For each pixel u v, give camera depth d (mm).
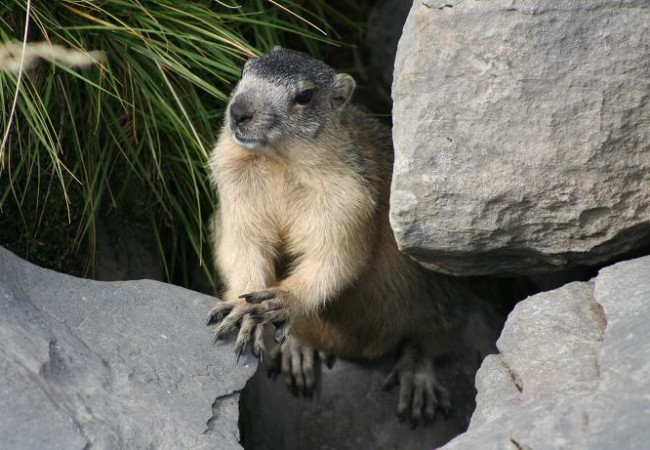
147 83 12453
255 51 12578
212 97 13297
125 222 13516
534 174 9594
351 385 12914
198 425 8914
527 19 9430
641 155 9430
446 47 9703
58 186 12672
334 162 11602
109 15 12016
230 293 11680
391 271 12312
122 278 13266
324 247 11570
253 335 10172
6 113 11734
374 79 15984
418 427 12648
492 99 9586
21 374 8586
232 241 11797
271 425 12539
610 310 8500
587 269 13078
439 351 13156
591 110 9383
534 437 7340
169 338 9867
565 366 8305
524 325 8922
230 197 11727
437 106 9750
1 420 8203
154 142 12945
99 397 8852
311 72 11727
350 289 12203
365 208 11680
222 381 9594
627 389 7531
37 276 10094
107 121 12375
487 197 9734
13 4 11953
